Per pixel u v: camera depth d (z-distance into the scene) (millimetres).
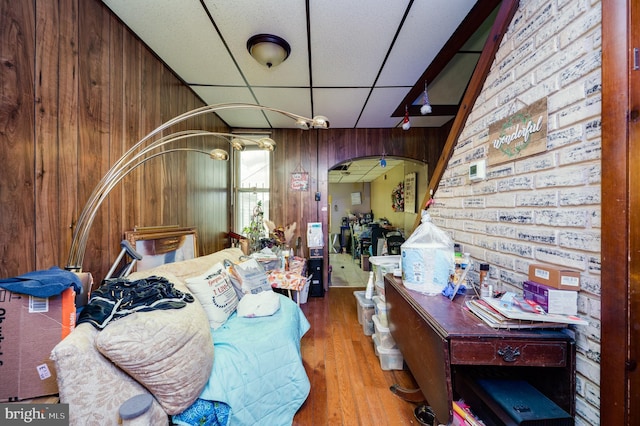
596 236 920
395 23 1765
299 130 4086
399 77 2486
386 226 6172
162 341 1040
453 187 1931
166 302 1216
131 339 983
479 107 1638
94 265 1481
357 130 4078
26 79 1122
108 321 1040
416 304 1381
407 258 1622
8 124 1055
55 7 1246
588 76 952
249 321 1822
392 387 1886
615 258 845
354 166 6008
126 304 1129
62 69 1284
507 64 1392
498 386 1141
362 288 4395
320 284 3955
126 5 1564
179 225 2455
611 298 857
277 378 1556
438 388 1112
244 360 1433
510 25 1387
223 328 1720
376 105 3170
